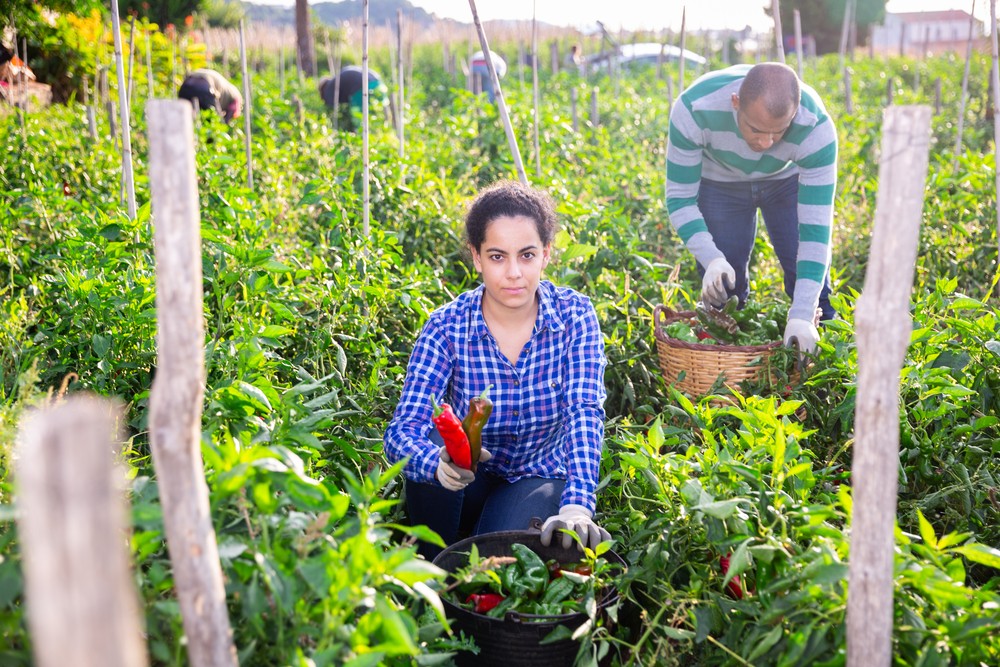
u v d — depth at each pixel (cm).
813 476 238
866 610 169
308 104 1362
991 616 188
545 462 297
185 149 145
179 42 1669
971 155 626
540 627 224
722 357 361
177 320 146
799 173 408
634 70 2033
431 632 208
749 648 203
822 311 436
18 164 631
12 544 202
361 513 196
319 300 383
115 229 370
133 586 178
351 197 502
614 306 418
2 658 162
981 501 281
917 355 321
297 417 255
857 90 1396
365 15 448
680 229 422
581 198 647
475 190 696
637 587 255
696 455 253
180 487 149
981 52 1585
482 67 1425
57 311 363
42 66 1240
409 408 288
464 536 313
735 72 412
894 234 159
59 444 105
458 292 466
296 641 176
